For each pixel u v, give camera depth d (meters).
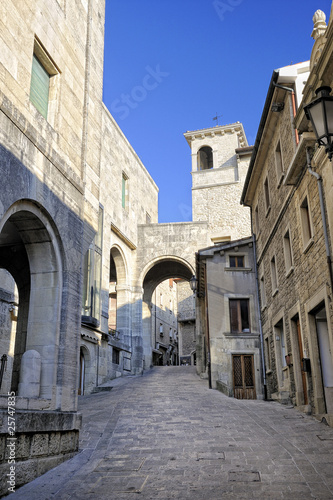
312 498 6.79
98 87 22.09
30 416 8.21
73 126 12.41
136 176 35.03
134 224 33.22
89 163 22.38
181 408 15.23
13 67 9.58
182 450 10.00
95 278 24.97
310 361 13.00
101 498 7.33
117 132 31.44
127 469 8.84
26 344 10.20
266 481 7.68
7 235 11.47
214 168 37.19
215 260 23.86
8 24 9.53
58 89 11.75
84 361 22.78
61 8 12.43
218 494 7.23
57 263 10.52
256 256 23.05
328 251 11.18
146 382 24.06
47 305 10.32
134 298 31.95
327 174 11.21
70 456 9.73
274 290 17.89
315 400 12.62
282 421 12.54
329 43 9.28
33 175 9.74
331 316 11.25
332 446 9.52
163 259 32.72
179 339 50.47
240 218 35.16
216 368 21.98
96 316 24.05
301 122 11.48
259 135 18.23
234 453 9.51
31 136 9.75
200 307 29.77
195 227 32.97
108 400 17.80
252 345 22.30
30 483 8.02
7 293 18.64
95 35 20.31
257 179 21.42
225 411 14.52
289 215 15.29
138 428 12.36
